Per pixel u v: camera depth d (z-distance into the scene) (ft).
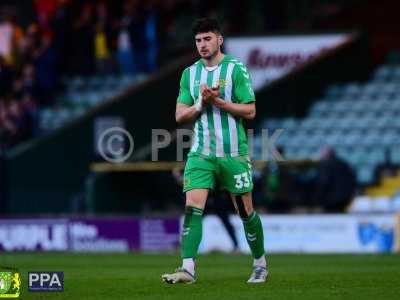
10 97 269.64
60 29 280.10
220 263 157.58
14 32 282.97
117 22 284.20
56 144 247.09
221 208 189.78
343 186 212.64
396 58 273.54
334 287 103.30
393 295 95.61
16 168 248.11
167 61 279.69
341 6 290.56
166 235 212.64
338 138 245.86
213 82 107.14
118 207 231.09
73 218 215.10
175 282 106.32
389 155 239.30
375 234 202.39
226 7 282.56
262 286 104.32
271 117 245.45
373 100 256.32
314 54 259.19
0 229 216.33
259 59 260.83
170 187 231.30
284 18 281.54
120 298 95.04
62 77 282.36
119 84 276.41
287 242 206.59
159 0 286.25
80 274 127.44
